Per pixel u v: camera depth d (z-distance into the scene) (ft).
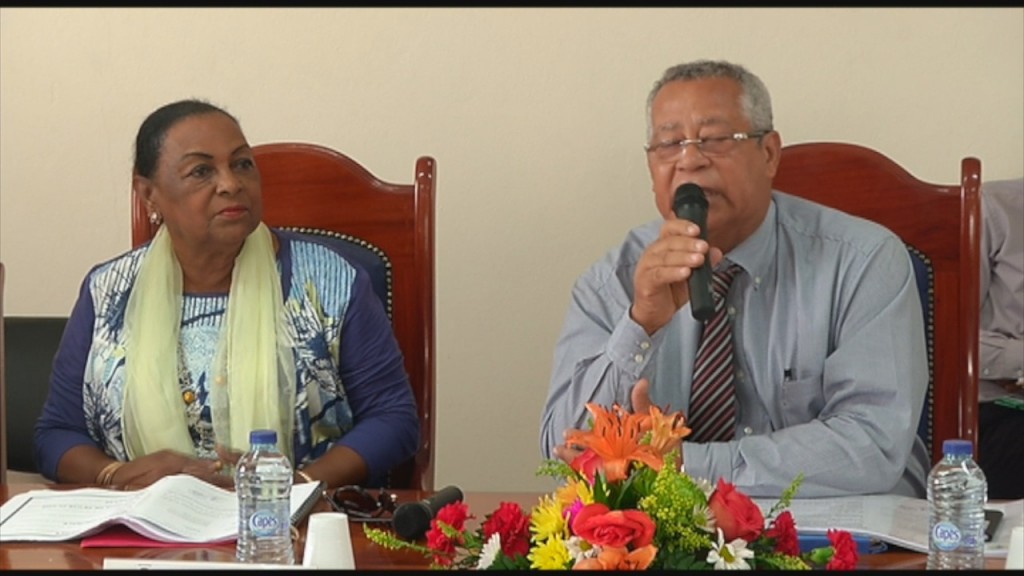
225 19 26.55
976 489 12.69
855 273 17.70
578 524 10.05
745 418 17.92
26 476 22.21
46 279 27.25
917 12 26.03
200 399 17.89
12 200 27.14
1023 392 25.12
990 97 26.18
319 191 20.35
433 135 26.63
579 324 18.33
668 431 10.92
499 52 26.40
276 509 13.19
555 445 17.84
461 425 27.32
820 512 14.61
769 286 17.90
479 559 10.85
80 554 13.16
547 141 26.53
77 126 26.91
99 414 18.12
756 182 17.42
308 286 18.29
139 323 17.95
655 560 10.06
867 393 17.16
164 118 17.66
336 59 26.55
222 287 18.34
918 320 17.78
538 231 26.76
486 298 26.96
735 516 10.31
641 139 26.45
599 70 26.37
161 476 16.39
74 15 26.63
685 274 16.05
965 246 18.95
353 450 17.60
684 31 26.25
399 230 20.24
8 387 21.70
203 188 17.44
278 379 17.97
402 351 20.08
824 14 26.11
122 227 27.14
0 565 12.75
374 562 13.00
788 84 26.30
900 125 26.30
